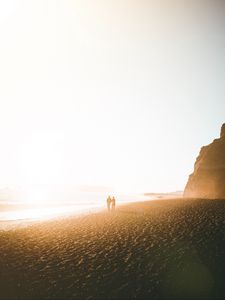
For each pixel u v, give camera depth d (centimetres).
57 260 1528
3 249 1831
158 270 1273
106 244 1798
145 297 1025
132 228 2241
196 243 1620
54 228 2562
